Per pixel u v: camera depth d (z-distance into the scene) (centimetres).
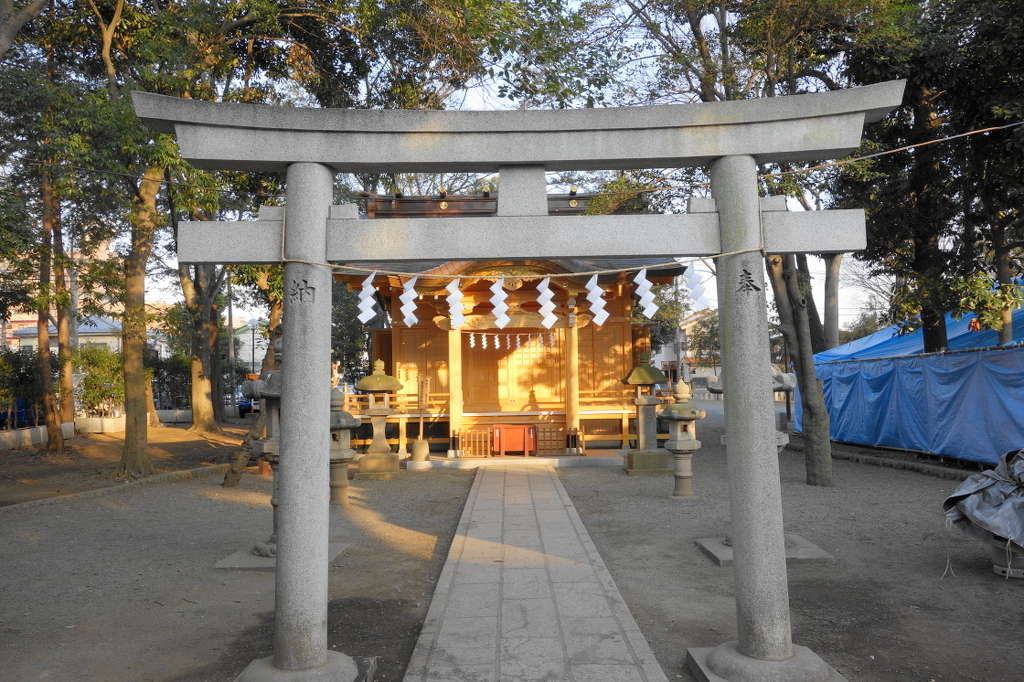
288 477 445
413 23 1288
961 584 661
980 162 1406
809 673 427
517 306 1731
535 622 560
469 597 629
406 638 557
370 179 2222
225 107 454
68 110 1288
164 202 1852
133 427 1504
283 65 1636
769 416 454
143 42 1306
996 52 1245
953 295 1411
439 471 1631
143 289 1511
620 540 880
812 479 1238
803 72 1397
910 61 1357
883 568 720
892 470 1428
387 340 2112
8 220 1415
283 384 454
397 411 1673
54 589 690
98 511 1127
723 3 1262
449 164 477
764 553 444
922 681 457
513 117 466
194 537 926
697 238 470
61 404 2441
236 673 486
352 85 1647
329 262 468
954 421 1338
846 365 1833
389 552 844
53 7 1455
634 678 451
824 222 471
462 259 470
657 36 1344
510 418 1858
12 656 518
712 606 618
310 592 440
